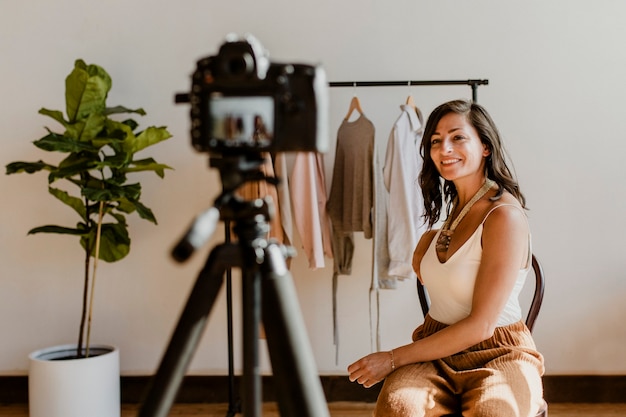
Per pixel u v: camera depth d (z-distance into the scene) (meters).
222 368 3.31
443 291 1.97
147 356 3.33
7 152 3.28
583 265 3.21
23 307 3.33
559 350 3.23
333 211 3.04
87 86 2.80
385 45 3.20
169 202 3.29
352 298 3.27
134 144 2.88
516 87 3.19
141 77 3.26
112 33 3.25
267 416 3.09
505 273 1.85
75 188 3.30
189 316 1.10
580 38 3.17
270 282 1.10
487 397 1.73
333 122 3.23
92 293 2.93
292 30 3.22
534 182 3.21
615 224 3.20
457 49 3.19
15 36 3.25
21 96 3.26
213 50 3.25
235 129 1.08
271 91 1.08
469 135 2.02
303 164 2.94
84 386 2.84
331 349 3.29
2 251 3.31
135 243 3.30
